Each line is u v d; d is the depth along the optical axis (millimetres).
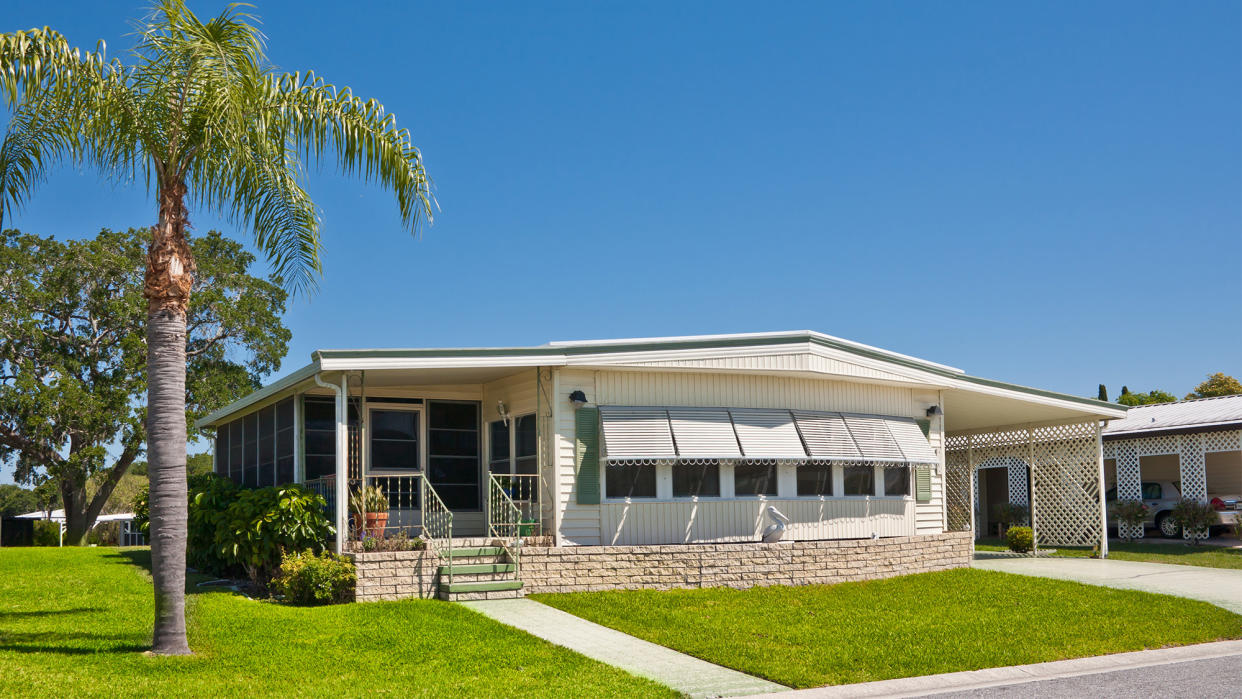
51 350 34375
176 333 9398
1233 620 12102
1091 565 17703
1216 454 28469
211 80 9320
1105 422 20844
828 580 14844
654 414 14664
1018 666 9617
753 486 15492
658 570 13828
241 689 7855
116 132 10039
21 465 35062
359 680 8320
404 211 11125
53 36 9477
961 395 18312
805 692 8531
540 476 14281
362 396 13516
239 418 20203
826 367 15719
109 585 14117
